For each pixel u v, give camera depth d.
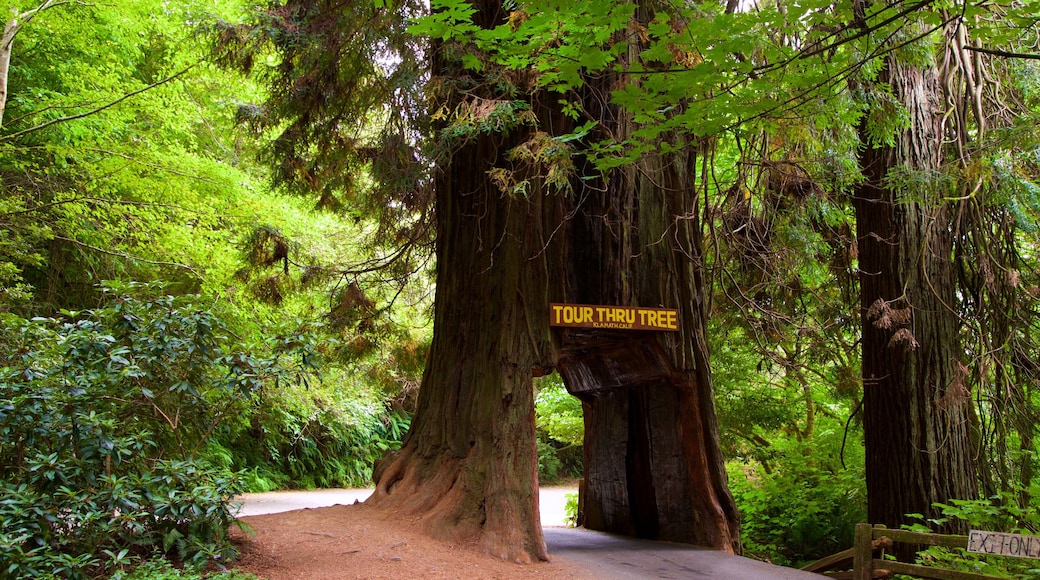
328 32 9.59
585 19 5.30
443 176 9.80
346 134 11.55
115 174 14.12
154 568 6.11
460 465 8.58
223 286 14.31
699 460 9.45
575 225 9.28
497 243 8.91
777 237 10.90
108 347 6.82
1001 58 10.27
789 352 13.09
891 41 8.35
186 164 14.78
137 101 14.15
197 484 6.78
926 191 9.07
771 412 14.30
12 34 11.45
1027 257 11.95
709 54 5.60
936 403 9.88
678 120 6.19
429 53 9.34
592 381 10.79
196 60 14.44
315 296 15.17
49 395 6.39
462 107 8.23
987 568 6.85
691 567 8.00
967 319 10.68
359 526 8.15
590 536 10.30
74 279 15.71
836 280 12.81
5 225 12.69
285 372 7.66
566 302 8.86
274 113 10.91
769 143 10.33
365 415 21.70
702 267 9.80
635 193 9.36
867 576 6.57
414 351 12.01
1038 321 11.10
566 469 32.06
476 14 8.70
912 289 10.44
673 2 6.19
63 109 13.62
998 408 10.26
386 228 12.16
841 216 11.05
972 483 10.16
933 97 10.88
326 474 22.64
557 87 6.34
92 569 6.21
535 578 7.13
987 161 8.78
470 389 8.78
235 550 6.91
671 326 9.14
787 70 6.12
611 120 9.05
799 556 11.96
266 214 15.16
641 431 10.37
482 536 7.87
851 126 9.60
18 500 5.96
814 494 12.19
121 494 6.23
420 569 6.96
